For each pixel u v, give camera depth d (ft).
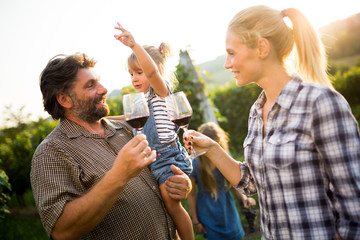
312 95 4.57
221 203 10.47
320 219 4.56
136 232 5.63
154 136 6.84
